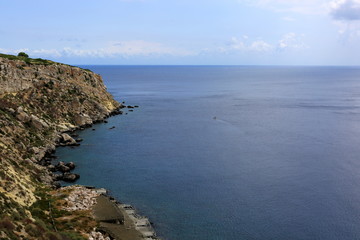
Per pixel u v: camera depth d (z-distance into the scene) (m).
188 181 72.31
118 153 92.25
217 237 50.91
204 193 66.12
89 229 48.41
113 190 67.38
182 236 51.00
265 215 57.38
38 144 89.06
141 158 88.06
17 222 40.78
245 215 57.41
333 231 52.50
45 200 55.88
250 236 51.19
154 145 100.69
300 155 89.94
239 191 66.94
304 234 51.69
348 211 58.62
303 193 65.81
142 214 57.53
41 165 78.38
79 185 67.56
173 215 57.38
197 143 103.19
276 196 64.56
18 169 64.06
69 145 98.81
